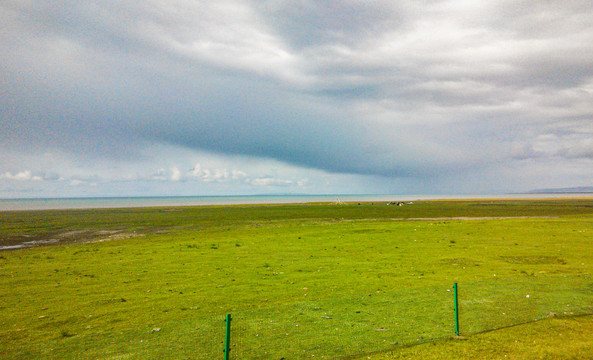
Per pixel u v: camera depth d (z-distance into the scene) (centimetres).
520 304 1553
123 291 1986
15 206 18488
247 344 1160
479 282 1969
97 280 2272
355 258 2931
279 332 1266
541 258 2788
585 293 1716
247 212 10194
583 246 3331
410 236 4250
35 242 4522
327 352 1095
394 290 1853
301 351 1105
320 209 11394
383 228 5169
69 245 4184
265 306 1633
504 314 1430
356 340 1186
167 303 1728
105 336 1274
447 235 4269
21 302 1780
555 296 1670
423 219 6994
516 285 1880
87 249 3750
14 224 7006
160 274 2433
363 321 1370
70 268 2683
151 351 1117
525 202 16450
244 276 2330
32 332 1353
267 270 2516
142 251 3494
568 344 1148
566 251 3072
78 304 1734
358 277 2223
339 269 2500
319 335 1232
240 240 4181
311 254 3167
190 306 1667
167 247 3731
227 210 11556
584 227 4903
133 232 5431
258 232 5059
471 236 4144
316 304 1612
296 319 1406
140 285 2125
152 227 6122
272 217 8106
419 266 2552
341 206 13475
